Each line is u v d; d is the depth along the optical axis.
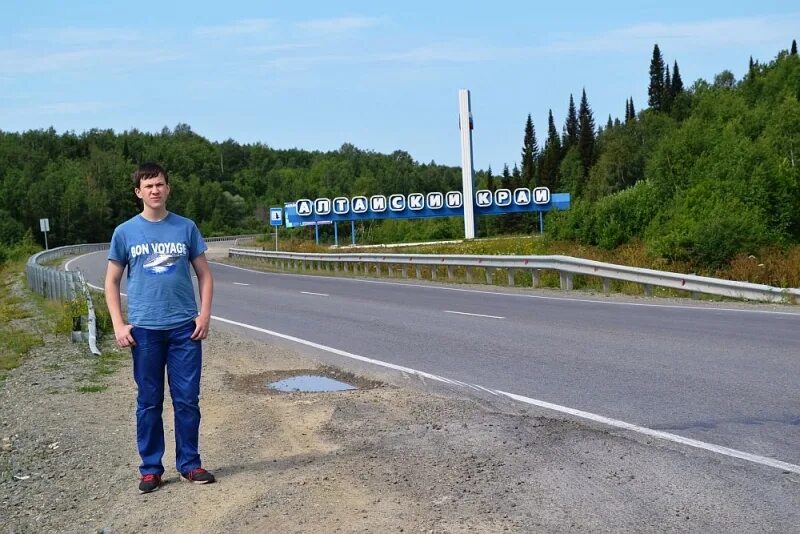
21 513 6.05
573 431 7.31
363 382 10.48
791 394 8.50
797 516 5.08
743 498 5.43
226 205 154.25
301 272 40.78
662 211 38.12
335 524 5.22
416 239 110.94
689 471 6.04
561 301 19.98
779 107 73.19
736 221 29.31
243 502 5.76
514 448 6.83
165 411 9.02
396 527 5.12
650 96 141.62
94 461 7.27
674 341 12.46
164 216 6.23
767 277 24.22
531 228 119.31
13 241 97.81
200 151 191.25
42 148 160.50
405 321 16.56
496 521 5.17
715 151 49.84
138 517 5.68
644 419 7.66
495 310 18.14
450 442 7.11
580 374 10.08
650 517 5.14
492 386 9.58
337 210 69.50
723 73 135.62
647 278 20.94
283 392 9.98
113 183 135.50
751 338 12.53
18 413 9.45
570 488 5.75
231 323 17.58
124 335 6.11
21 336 16.88
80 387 10.78
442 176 179.62
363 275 35.94
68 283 22.53
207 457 7.06
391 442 7.20
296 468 6.54
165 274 6.14
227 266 48.66
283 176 191.88
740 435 6.98
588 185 109.75
